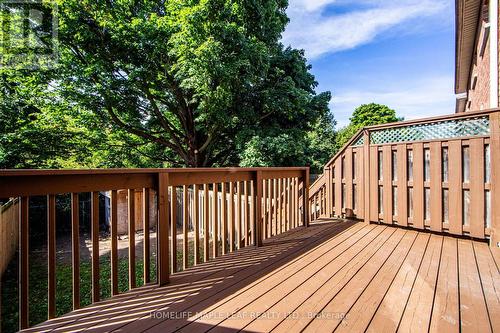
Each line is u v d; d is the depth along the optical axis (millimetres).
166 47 7289
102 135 8812
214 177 2725
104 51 7590
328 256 2688
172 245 2307
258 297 1853
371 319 1565
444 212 3379
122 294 1937
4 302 3404
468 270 2305
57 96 7430
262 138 7824
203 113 7645
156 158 10961
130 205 1999
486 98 5832
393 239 3270
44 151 7488
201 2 6238
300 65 8680
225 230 2898
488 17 5305
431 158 3463
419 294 1874
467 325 1499
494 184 2951
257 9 7191
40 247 6023
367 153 4105
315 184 4930
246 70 6973
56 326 1530
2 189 1375
